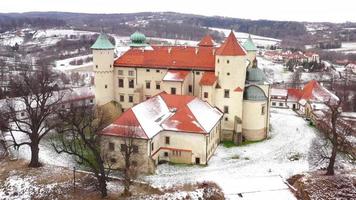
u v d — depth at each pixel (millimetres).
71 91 140250
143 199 69062
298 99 146375
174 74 106875
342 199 73000
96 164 84125
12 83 139125
